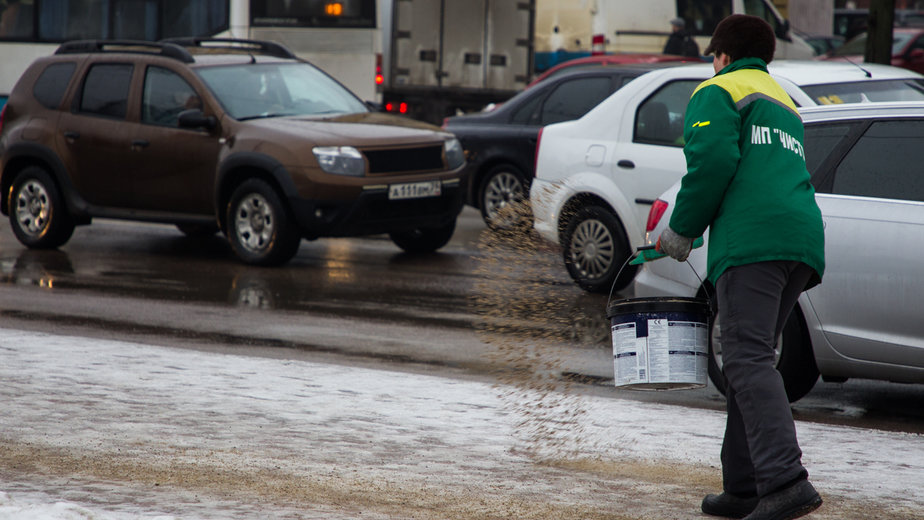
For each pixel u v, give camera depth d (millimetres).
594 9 30906
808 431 7895
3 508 5555
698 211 5719
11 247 17703
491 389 9062
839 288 8562
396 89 29969
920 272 8227
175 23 25641
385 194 15500
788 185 5746
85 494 6047
